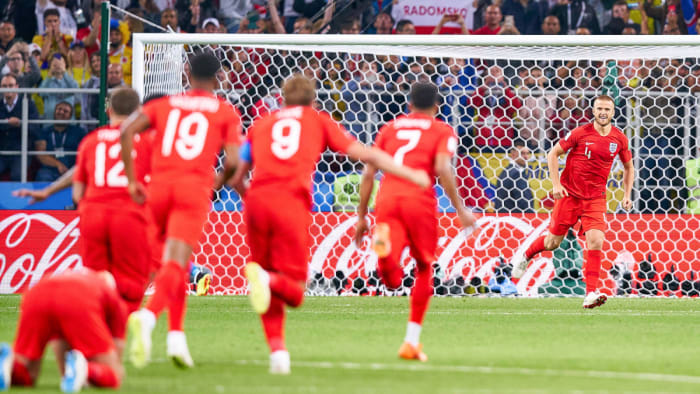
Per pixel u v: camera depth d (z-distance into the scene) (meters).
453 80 52.38
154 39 39.03
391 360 20.91
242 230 42.47
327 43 38.41
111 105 21.98
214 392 15.79
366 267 42.31
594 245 35.16
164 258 18.84
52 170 53.59
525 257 37.38
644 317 32.84
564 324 30.19
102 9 39.47
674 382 17.73
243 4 60.06
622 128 49.38
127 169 19.94
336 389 16.30
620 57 41.50
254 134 19.59
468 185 48.09
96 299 15.97
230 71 52.31
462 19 59.69
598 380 17.89
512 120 51.09
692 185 47.81
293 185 18.78
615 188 47.56
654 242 42.03
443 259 42.19
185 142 19.41
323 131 19.17
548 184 48.16
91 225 21.36
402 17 60.00
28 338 15.92
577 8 58.91
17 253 42.34
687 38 37.09
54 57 57.88
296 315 32.84
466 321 31.05
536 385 17.08
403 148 21.58
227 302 38.22
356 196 45.56
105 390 15.83
